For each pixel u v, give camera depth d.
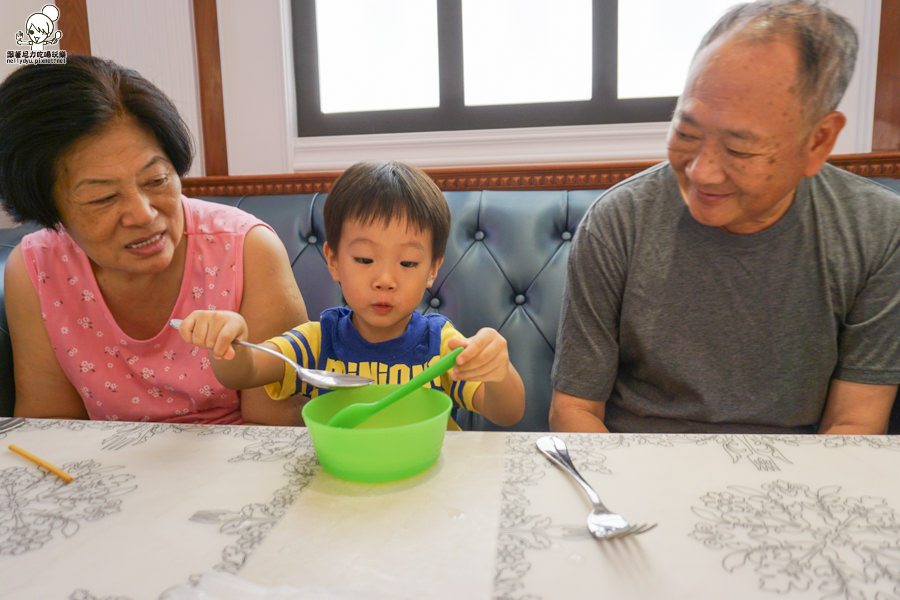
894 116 1.55
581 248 0.96
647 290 0.92
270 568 0.41
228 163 1.84
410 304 0.84
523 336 1.31
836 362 0.89
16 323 0.96
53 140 0.69
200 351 0.93
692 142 0.74
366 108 1.90
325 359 0.90
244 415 0.95
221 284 0.94
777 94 0.67
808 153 0.72
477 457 0.58
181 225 0.87
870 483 0.51
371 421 0.66
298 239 1.42
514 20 1.80
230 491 0.52
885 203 0.87
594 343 0.94
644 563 0.41
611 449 0.59
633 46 1.76
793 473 0.53
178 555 0.43
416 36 1.85
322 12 1.86
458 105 1.82
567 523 0.46
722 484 0.52
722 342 0.90
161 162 0.78
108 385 0.94
